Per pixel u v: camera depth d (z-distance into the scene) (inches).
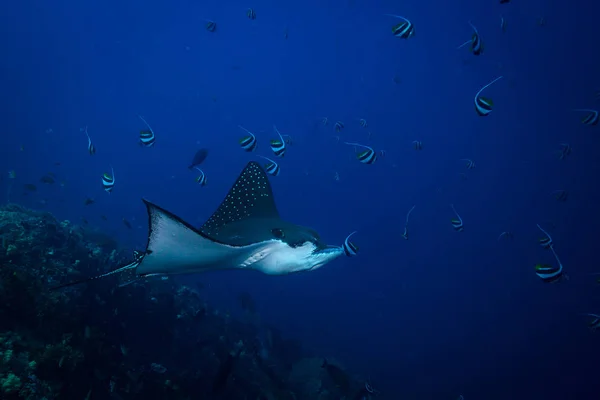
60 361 158.6
